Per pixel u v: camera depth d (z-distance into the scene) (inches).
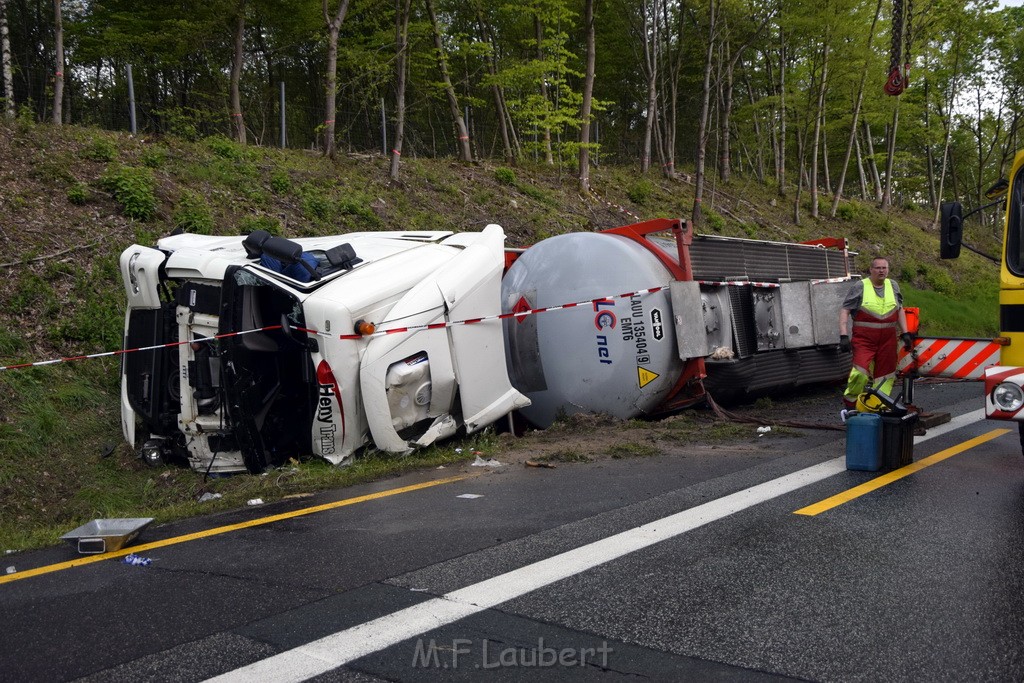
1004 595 164.1
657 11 1161.4
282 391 313.9
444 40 996.6
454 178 792.9
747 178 1427.2
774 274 450.6
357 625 155.6
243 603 169.5
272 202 586.6
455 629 153.0
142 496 304.5
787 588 169.9
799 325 438.9
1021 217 260.8
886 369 332.2
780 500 239.1
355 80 795.4
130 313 340.2
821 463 288.7
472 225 692.7
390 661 139.8
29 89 836.6
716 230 968.9
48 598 177.8
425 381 316.8
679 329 365.1
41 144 535.2
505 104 997.2
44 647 150.4
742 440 338.6
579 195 908.0
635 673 133.8
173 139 633.6
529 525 219.6
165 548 213.6
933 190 1815.9
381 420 303.9
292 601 169.5
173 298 335.6
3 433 334.0
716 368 397.4
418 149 1122.7
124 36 789.9
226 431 305.3
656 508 232.4
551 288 390.9
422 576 182.1
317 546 208.4
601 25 1266.0
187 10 797.9
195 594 176.1
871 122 1525.6
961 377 320.8
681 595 167.0
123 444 350.6
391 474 295.3
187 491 300.0
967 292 1165.1
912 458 293.3
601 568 183.6
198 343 307.6
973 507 229.6
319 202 596.1
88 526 223.0
